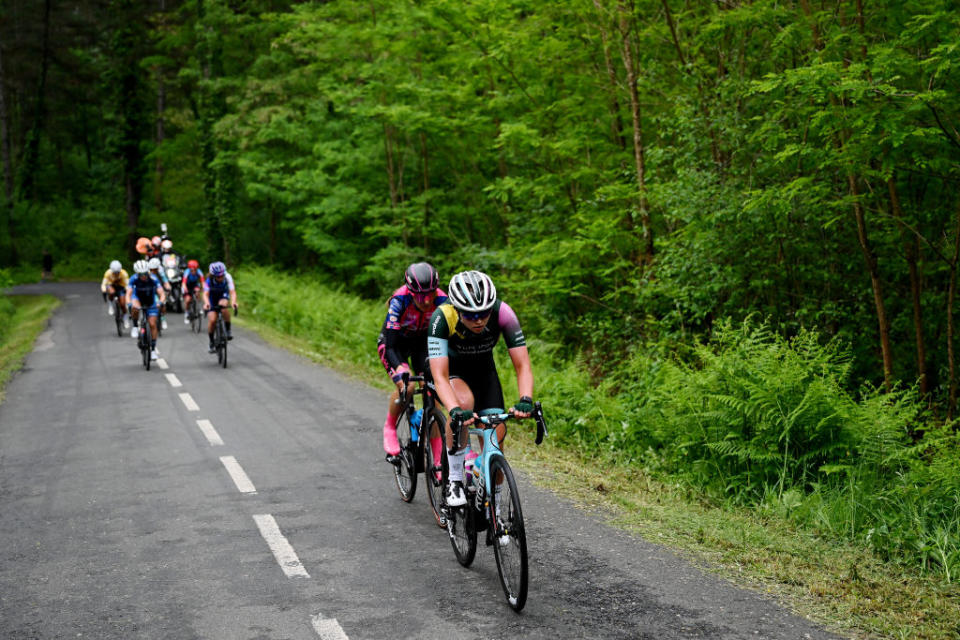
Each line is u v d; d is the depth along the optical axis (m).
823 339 11.95
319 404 11.29
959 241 10.05
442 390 4.67
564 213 17.59
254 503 6.68
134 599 4.75
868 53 8.70
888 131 8.58
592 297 16.50
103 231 56.16
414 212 24.06
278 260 38.44
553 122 17.70
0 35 58.56
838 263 12.11
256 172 28.72
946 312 11.52
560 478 7.35
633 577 4.98
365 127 24.97
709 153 12.70
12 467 8.05
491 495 4.65
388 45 20.88
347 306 19.64
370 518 6.27
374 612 4.52
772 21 11.62
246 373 14.17
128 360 15.88
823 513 6.14
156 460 8.21
